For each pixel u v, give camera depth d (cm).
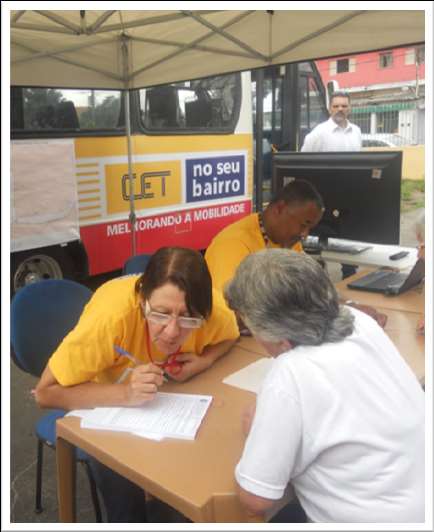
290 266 122
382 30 315
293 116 635
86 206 460
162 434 145
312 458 117
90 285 535
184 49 388
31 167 420
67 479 160
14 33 346
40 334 224
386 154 314
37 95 416
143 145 498
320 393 115
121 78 423
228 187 595
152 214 516
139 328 170
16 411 316
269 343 127
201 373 184
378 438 115
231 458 136
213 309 185
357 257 344
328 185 334
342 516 118
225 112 578
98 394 160
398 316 240
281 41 351
